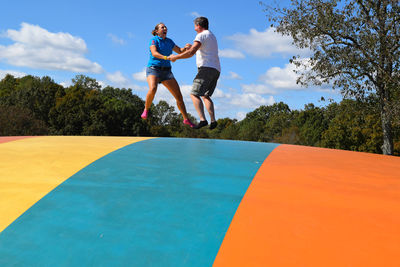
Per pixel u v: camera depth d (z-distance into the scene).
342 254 1.70
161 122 99.88
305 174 2.96
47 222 2.08
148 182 2.69
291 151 4.27
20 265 1.71
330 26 12.90
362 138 35.88
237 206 2.23
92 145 4.09
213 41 4.98
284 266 1.62
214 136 108.75
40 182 2.68
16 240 1.91
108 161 3.29
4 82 82.44
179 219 2.08
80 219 2.10
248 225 1.98
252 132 84.62
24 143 4.20
